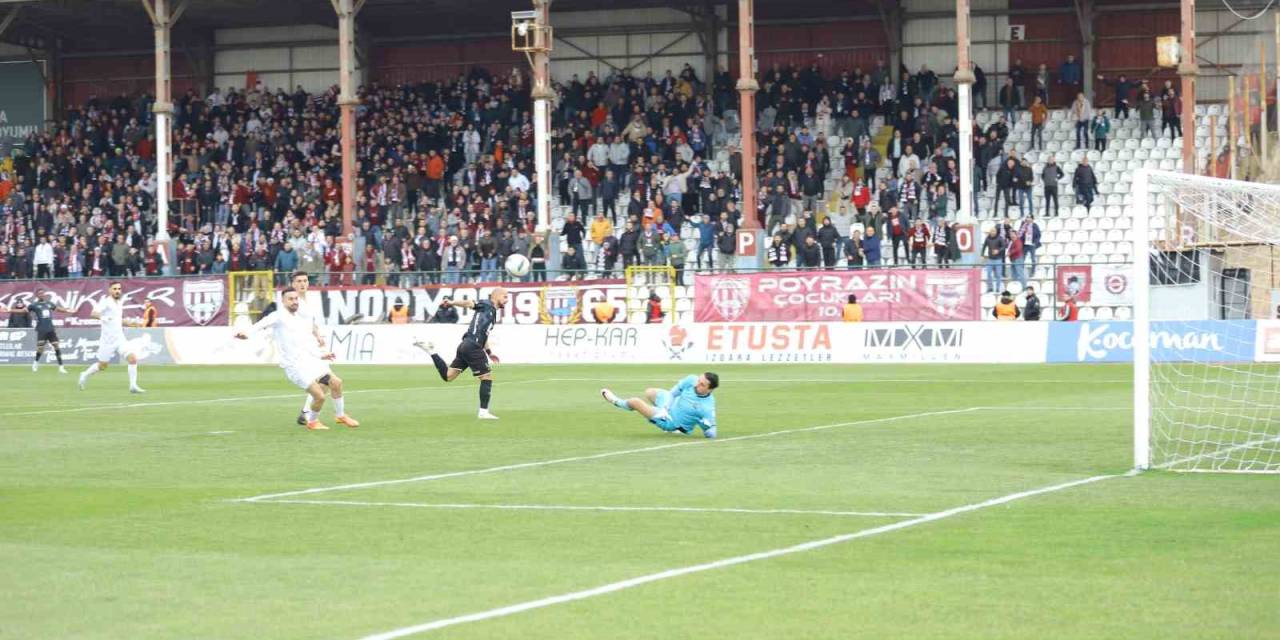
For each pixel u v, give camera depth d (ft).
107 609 36.96
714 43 222.69
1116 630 33.47
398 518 51.52
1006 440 75.82
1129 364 139.33
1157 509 51.60
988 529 47.52
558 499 55.93
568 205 196.65
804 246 167.32
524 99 206.90
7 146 251.80
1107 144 187.62
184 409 103.86
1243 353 128.98
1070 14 209.15
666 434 81.25
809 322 153.79
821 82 200.23
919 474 62.23
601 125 201.67
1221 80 203.62
